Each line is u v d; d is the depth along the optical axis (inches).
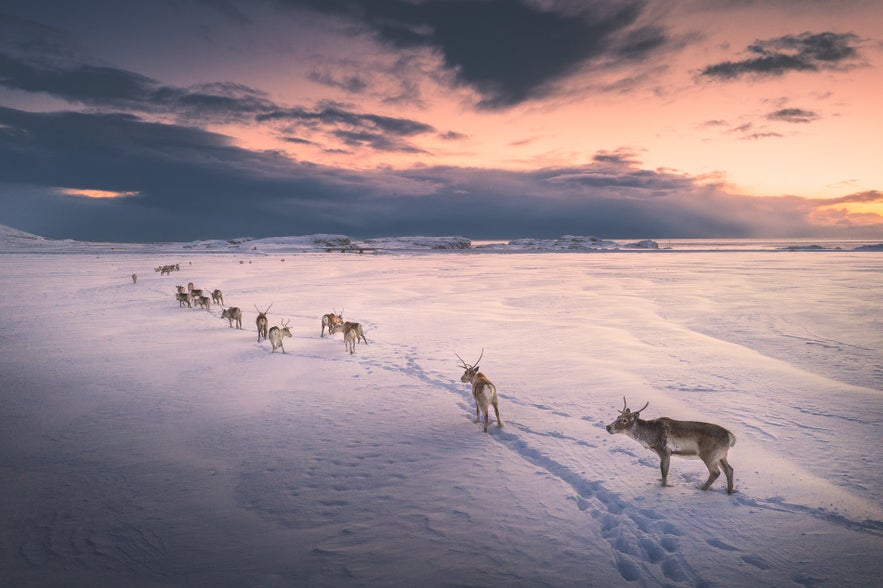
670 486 303.3
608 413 446.9
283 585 214.1
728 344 761.6
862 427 403.2
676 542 243.4
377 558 234.2
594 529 260.2
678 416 433.1
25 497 297.7
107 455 365.4
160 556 236.7
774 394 499.5
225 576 220.7
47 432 413.7
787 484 303.1
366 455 364.2
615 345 753.0
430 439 396.2
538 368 621.9
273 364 673.6
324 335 895.1
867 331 869.8
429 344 789.9
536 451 363.3
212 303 1358.3
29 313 1153.4
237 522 269.4
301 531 259.8
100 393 532.4
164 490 308.3
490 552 238.7
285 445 385.7
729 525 257.4
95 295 1518.2
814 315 1055.0
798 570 220.8
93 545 245.8
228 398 516.4
